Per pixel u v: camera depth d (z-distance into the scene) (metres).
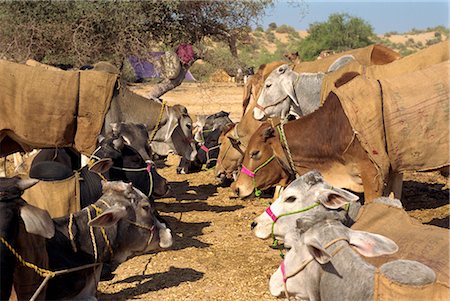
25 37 16.42
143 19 17.02
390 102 7.51
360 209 5.61
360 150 7.85
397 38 92.94
